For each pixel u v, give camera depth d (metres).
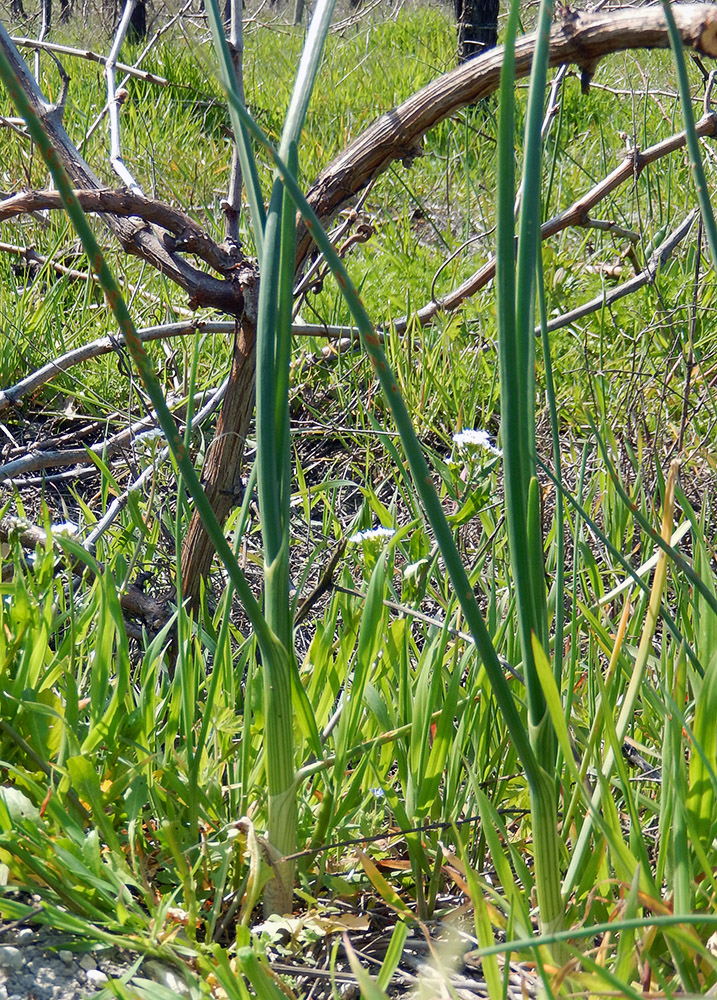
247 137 1.33
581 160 5.29
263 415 1.21
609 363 3.20
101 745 1.46
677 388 2.87
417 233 4.96
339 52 8.41
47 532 1.64
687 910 1.04
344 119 6.49
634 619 1.43
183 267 1.84
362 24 8.63
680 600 1.63
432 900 1.38
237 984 1.11
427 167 5.40
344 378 3.41
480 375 3.39
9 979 1.17
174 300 3.76
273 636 1.21
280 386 1.24
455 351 3.51
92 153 5.09
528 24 3.79
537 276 1.10
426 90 1.47
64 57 7.15
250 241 3.90
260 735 1.53
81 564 2.13
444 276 4.07
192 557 2.04
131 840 1.27
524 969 1.24
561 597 1.17
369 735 1.53
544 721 1.03
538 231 0.98
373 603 1.40
